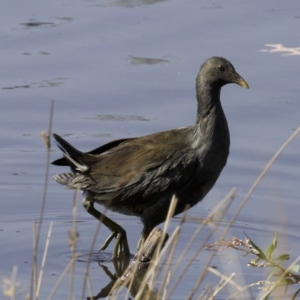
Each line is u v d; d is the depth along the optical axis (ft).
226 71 37.81
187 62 55.36
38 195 44.78
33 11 62.34
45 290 34.40
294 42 57.26
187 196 38.22
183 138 38.24
